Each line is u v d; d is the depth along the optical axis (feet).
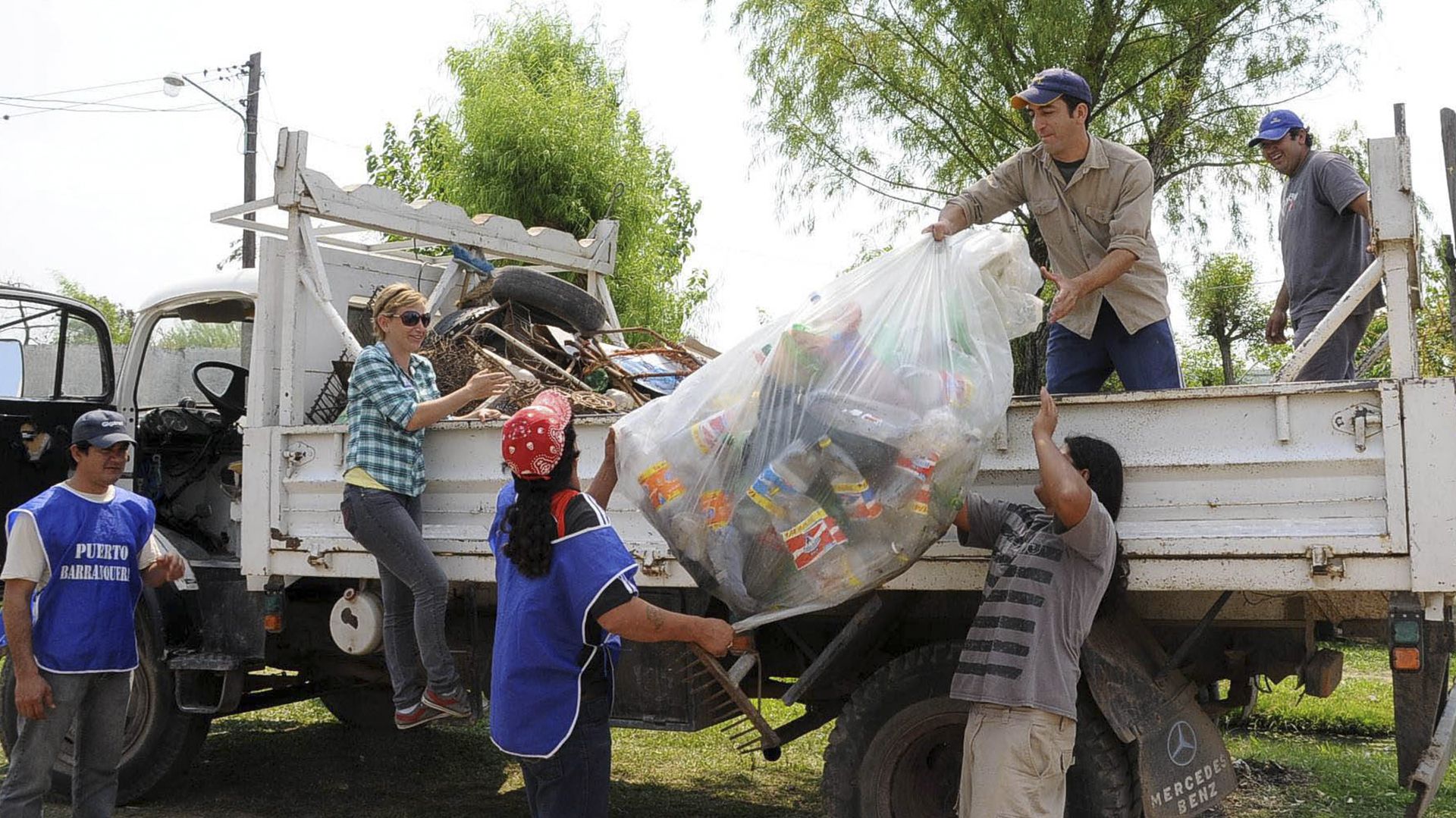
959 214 14.02
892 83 35.29
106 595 13.33
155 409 20.18
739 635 12.57
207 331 20.74
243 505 16.28
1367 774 17.98
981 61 34.83
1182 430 11.15
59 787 17.58
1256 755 18.93
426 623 14.11
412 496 14.34
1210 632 12.82
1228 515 10.96
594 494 12.26
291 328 16.63
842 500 10.80
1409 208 10.69
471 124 43.04
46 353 19.52
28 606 12.87
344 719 22.50
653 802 17.95
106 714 13.53
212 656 16.98
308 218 16.83
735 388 11.48
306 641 17.49
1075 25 32.96
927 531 10.80
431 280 20.62
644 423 11.86
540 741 9.91
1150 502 11.24
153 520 14.15
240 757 20.66
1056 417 11.23
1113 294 13.74
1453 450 10.11
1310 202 15.61
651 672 14.06
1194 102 35.06
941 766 12.66
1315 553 10.50
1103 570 10.87
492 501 14.44
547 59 45.50
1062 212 13.82
